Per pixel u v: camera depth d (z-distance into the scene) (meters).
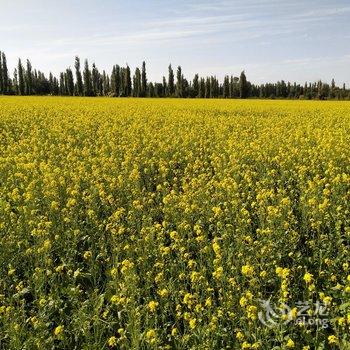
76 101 38.84
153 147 14.49
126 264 5.64
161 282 5.57
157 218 8.73
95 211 8.52
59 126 18.83
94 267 6.27
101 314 5.43
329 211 7.83
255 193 9.66
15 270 6.30
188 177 10.90
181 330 5.23
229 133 17.53
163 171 11.27
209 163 13.23
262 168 11.80
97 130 18.92
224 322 5.05
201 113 27.02
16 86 91.81
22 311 5.12
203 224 7.88
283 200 7.82
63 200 9.18
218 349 4.68
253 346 4.30
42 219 7.71
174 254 7.00
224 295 5.32
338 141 14.63
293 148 13.41
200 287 5.67
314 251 6.54
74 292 5.38
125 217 8.27
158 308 5.38
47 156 14.07
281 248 6.62
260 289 5.70
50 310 5.31
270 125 20.33
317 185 9.23
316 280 5.72
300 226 7.83
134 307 5.01
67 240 7.00
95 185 9.78
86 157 13.49
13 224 7.42
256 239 7.45
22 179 10.83
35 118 22.67
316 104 37.56
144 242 6.77
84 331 4.70
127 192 9.65
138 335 4.57
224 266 6.10
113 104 34.09
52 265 6.35
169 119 22.33
